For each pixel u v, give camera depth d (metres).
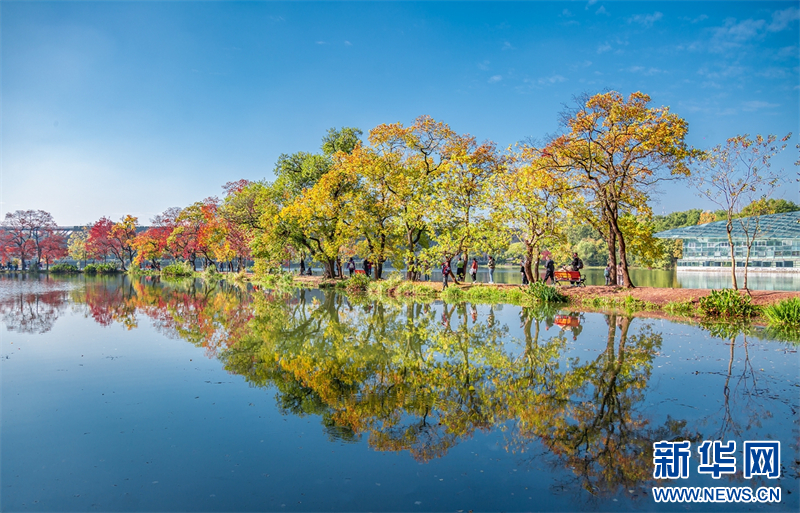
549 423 7.23
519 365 10.79
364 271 43.22
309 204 38.03
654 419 7.28
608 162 23.52
